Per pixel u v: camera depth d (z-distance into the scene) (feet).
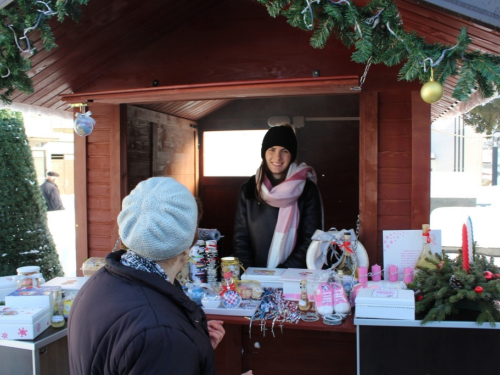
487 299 5.99
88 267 8.54
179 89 8.41
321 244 8.42
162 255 3.77
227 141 15.61
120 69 9.80
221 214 15.69
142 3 8.14
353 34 5.75
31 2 6.24
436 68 5.31
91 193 10.52
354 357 7.93
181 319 3.64
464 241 6.45
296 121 14.74
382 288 6.79
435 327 6.04
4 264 17.87
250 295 7.66
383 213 8.82
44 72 9.12
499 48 6.57
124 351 3.30
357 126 14.60
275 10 5.76
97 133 10.41
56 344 6.73
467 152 43.29
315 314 7.04
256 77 9.11
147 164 12.17
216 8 9.19
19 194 18.61
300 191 9.97
